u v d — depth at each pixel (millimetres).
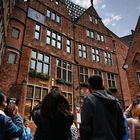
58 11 19984
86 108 2748
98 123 2641
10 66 13289
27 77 14297
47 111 2584
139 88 16672
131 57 18094
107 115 2744
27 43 15469
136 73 17281
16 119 3312
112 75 22406
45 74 15500
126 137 3576
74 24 21406
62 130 2590
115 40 25531
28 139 6004
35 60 15633
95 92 2961
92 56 21500
